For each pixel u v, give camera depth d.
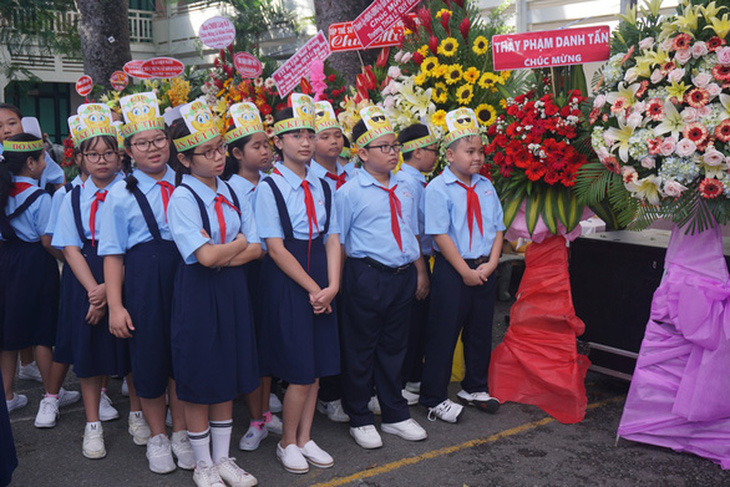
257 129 3.38
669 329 3.39
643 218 3.40
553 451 3.42
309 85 4.96
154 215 3.14
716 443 3.30
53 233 3.75
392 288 3.44
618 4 7.99
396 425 3.59
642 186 3.28
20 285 3.76
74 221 3.43
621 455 3.38
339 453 3.44
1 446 2.72
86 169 3.47
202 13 17.30
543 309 3.92
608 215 3.89
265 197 3.16
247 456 3.40
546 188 3.85
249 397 3.44
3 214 3.71
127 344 3.34
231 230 3.04
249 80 5.39
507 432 3.66
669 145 3.11
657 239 4.05
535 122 3.71
